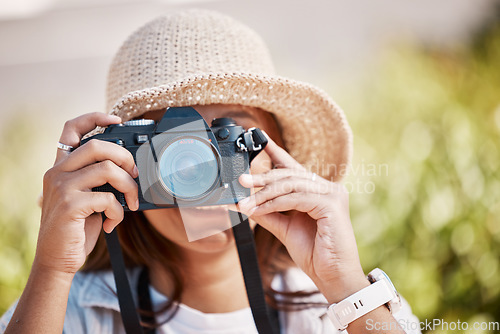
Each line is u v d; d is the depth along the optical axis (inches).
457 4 152.8
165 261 66.6
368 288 54.6
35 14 163.0
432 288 101.8
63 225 51.3
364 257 102.7
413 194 106.3
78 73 165.2
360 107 125.5
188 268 66.6
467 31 150.2
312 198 57.2
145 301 67.2
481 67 135.0
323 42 156.3
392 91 128.3
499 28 145.3
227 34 64.1
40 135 157.8
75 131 56.2
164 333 65.6
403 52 144.9
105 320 66.2
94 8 162.7
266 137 56.8
